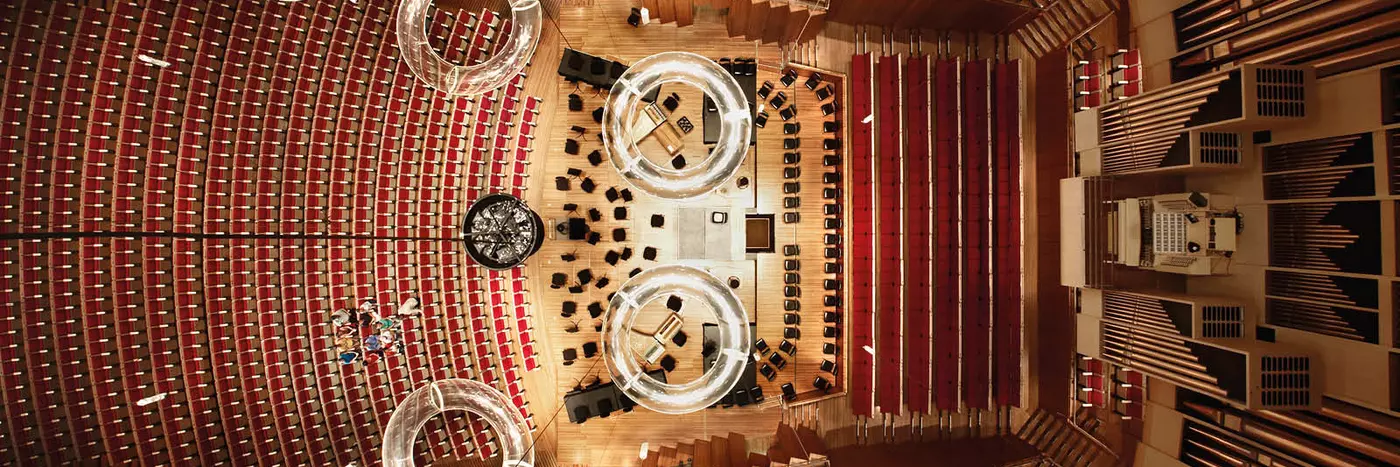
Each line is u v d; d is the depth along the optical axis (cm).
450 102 793
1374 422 527
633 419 841
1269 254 604
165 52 668
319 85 743
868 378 803
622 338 348
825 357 842
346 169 753
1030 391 817
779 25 770
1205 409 638
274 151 721
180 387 683
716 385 337
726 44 830
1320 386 564
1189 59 664
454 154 798
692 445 824
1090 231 702
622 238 823
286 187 729
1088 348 721
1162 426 670
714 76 358
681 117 821
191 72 682
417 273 784
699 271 356
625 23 830
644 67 363
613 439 840
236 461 691
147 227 666
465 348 802
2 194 604
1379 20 521
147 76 662
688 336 838
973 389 804
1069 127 741
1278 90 560
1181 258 630
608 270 838
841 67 834
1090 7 738
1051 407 782
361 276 756
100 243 647
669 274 355
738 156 355
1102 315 710
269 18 716
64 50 632
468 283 803
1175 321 635
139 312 663
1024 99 813
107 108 647
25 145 611
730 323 345
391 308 771
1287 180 593
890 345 805
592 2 830
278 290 730
